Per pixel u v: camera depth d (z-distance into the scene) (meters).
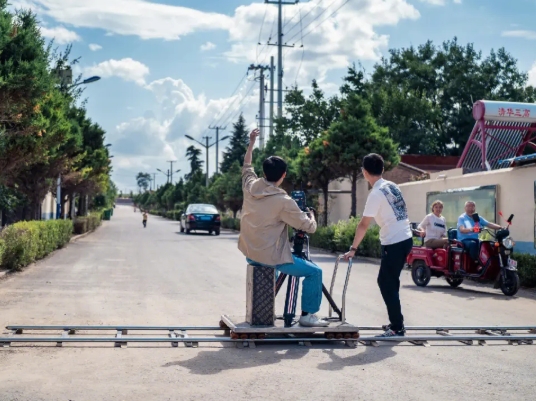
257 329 7.15
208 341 7.16
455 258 13.84
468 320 9.57
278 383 5.57
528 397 5.30
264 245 7.20
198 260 20.30
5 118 13.78
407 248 7.58
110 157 50.56
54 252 22.98
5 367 5.94
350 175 28.86
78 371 5.85
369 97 50.78
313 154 29.17
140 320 8.85
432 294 13.05
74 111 26.80
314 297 7.38
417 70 57.97
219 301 10.98
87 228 40.12
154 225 61.84
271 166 7.30
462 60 59.09
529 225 17.03
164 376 5.73
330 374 5.93
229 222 54.72
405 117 52.09
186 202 90.31
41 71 14.04
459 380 5.82
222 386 5.44
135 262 19.28
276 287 7.63
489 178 18.94
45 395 5.07
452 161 39.62
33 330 7.94
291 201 7.20
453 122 56.50
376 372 6.06
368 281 14.95
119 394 5.14
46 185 25.33
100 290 12.31
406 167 33.16
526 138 26.83
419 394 5.33
